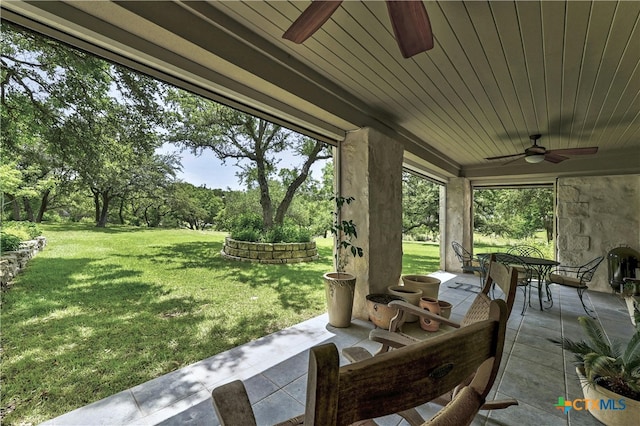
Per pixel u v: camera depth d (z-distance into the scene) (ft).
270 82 6.74
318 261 24.09
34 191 17.20
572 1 4.91
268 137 28.40
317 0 3.80
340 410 1.39
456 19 5.41
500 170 18.72
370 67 7.42
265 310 11.35
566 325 10.00
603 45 6.10
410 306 5.96
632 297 10.66
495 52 6.53
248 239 23.24
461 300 13.00
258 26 6.03
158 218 35.42
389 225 11.10
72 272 16.25
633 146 14.11
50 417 5.16
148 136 18.33
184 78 6.01
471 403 2.14
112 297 12.59
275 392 5.92
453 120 11.09
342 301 9.29
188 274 17.35
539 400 5.82
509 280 4.12
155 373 6.66
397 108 10.06
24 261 15.96
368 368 1.48
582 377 5.63
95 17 4.69
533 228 34.96
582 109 9.66
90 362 7.16
